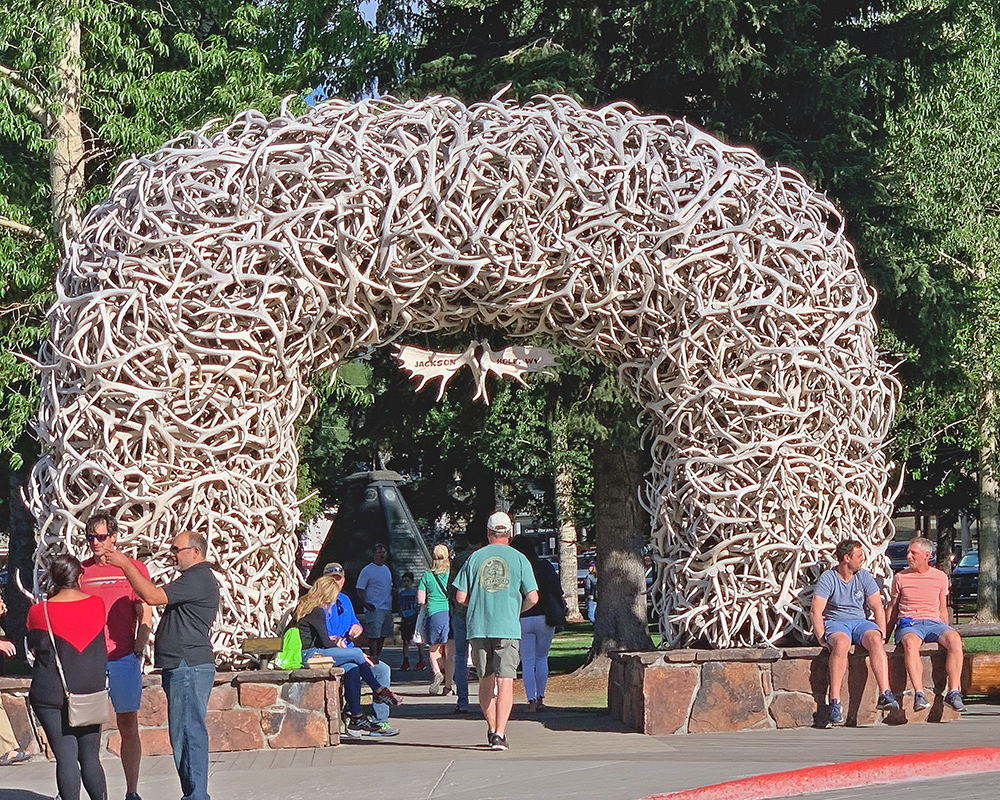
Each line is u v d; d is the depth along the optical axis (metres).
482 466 30.55
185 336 8.82
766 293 9.65
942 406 22.59
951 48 16.75
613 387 14.55
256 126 9.55
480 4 17.17
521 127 9.43
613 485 16.28
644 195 9.53
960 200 21.80
